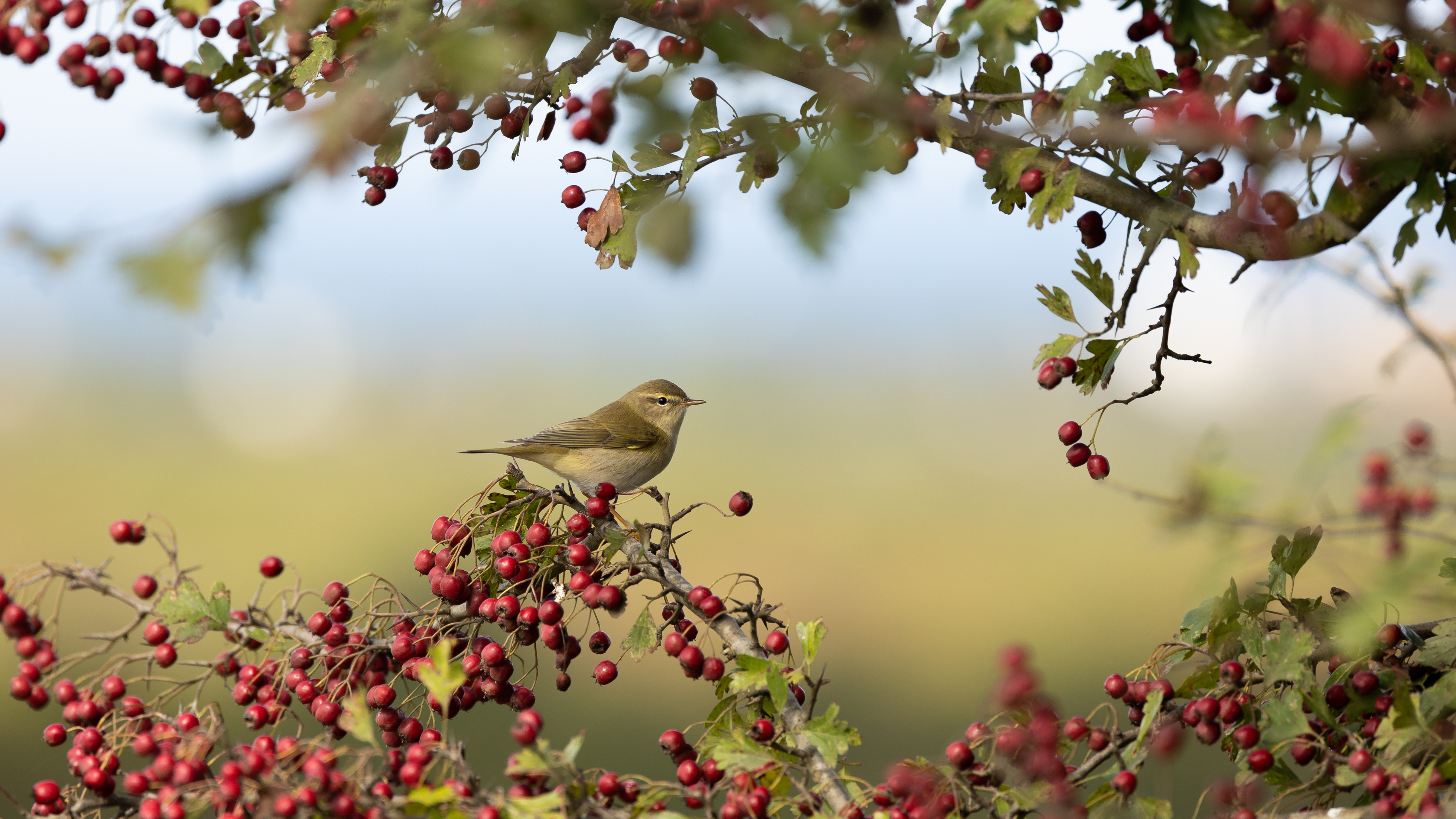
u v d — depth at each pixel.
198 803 5.22
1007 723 5.91
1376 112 5.33
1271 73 5.44
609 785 5.52
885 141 3.93
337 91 4.14
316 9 5.75
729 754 5.84
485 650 6.91
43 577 6.35
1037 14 4.82
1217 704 5.96
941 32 5.00
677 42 5.34
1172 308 6.35
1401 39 5.53
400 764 5.65
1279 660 5.91
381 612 7.03
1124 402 6.47
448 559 7.48
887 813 5.67
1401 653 6.27
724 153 5.44
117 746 6.09
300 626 6.83
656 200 6.03
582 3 4.59
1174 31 5.48
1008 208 6.71
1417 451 4.02
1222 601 6.14
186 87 6.32
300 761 5.46
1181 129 5.11
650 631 6.78
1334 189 5.43
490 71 3.96
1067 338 6.50
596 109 5.55
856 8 4.50
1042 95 5.97
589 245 6.16
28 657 6.25
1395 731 5.33
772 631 6.79
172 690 6.39
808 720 6.24
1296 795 5.82
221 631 6.54
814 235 3.83
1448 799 5.12
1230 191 5.89
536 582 7.40
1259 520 4.00
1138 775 5.70
